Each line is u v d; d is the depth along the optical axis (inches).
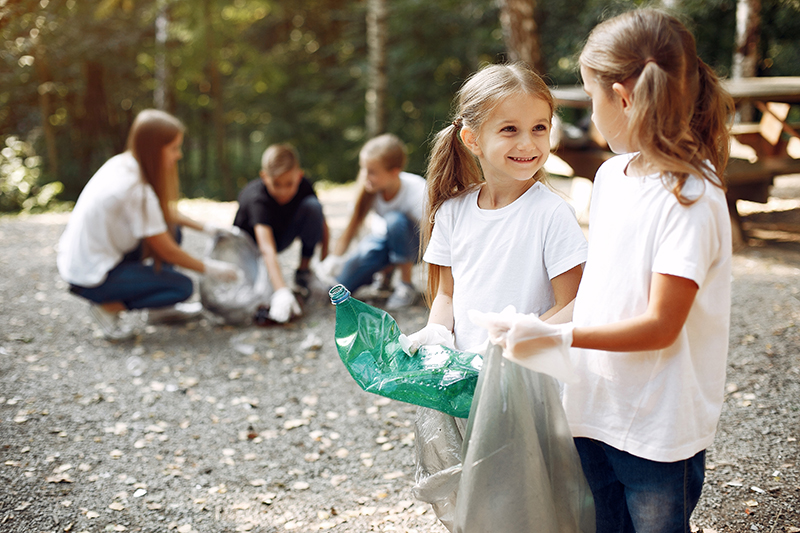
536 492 54.9
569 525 57.0
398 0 603.5
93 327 163.2
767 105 236.8
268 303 163.6
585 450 58.9
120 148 612.7
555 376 50.0
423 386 58.6
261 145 703.1
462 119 64.8
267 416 119.8
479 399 55.1
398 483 96.8
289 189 163.6
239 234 165.3
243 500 93.2
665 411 52.1
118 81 595.5
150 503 91.7
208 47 569.9
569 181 345.7
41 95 524.1
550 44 544.7
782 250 202.5
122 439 110.3
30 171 410.9
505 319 51.3
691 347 52.7
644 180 51.9
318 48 724.7
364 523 86.4
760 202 221.0
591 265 55.4
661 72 48.8
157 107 599.2
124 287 151.6
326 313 169.3
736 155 250.1
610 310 53.1
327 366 140.4
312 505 91.7
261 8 584.1
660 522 54.6
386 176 156.6
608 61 51.6
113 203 144.9
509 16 316.8
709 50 451.2
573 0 534.0
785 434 101.1
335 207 329.4
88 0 533.0
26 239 261.9
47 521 85.9
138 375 136.0
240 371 138.3
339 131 677.9
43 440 108.1
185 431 114.0
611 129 53.9
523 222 63.3
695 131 51.6
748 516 81.7
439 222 70.2
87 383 131.8
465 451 56.9
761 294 165.3
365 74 621.0
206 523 87.2
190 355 146.4
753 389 117.0
